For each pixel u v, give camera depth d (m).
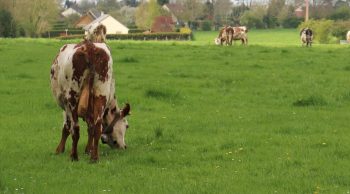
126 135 14.50
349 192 9.49
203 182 10.12
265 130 15.03
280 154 12.30
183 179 10.39
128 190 9.70
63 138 12.58
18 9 94.44
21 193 9.36
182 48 42.56
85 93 11.39
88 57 11.36
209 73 26.75
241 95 21.02
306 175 10.61
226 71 27.73
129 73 26.50
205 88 22.59
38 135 14.26
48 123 15.74
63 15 173.75
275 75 26.38
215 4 163.50
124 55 34.78
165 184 9.99
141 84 22.98
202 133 14.73
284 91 21.78
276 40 89.44
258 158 11.98
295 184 10.02
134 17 171.00
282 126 15.41
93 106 11.56
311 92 21.17
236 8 173.50
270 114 17.38
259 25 145.50
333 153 12.34
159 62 31.23
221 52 38.38
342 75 26.66
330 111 17.94
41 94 20.38
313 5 161.12
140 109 18.25
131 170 11.09
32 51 36.75
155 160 11.84
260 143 13.44
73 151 11.85
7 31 92.19
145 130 15.18
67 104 11.98
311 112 17.72
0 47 39.56
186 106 18.80
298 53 38.47
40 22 97.94
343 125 15.75
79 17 162.38
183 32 103.06
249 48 43.56
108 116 12.98
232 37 55.66
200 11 159.25
